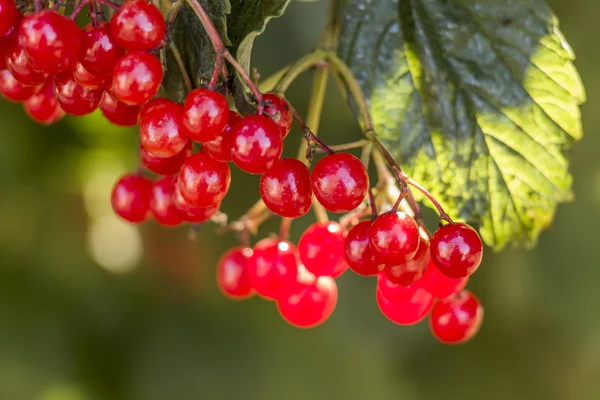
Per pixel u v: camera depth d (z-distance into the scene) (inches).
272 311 25.4
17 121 22.0
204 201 15.7
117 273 23.9
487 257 26.0
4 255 22.3
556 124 17.2
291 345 25.3
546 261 25.4
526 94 17.2
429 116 17.1
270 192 15.7
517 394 26.5
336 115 23.4
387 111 17.1
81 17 18.5
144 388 23.7
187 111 15.2
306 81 22.9
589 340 25.2
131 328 24.0
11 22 15.6
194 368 24.3
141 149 16.4
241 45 15.6
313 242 16.7
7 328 22.1
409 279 16.1
